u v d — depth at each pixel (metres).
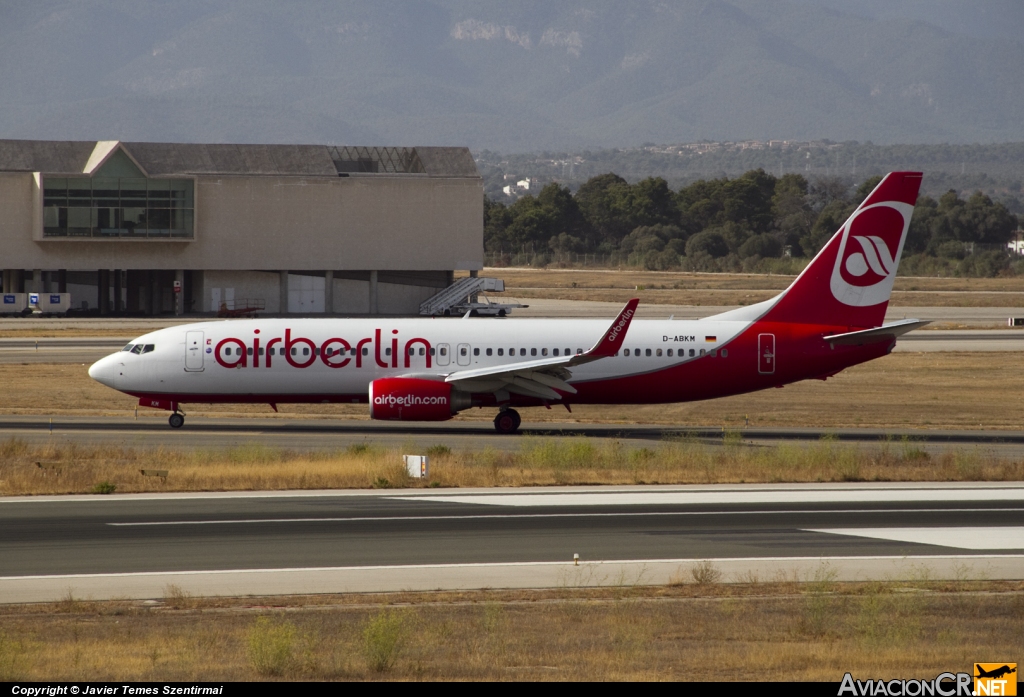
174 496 132.12
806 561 102.69
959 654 74.38
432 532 113.12
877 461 165.75
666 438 195.62
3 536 109.38
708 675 69.25
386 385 197.12
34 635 77.31
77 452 166.25
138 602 87.06
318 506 126.38
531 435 195.62
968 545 109.75
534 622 81.62
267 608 85.44
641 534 113.44
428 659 72.50
